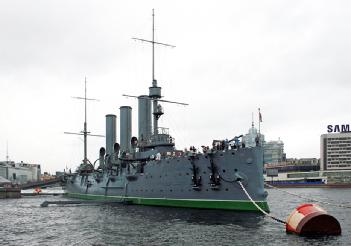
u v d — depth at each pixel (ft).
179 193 137.90
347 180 588.50
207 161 127.13
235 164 119.96
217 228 91.20
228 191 122.11
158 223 103.04
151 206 150.20
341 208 146.30
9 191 287.48
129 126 201.67
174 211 127.75
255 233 82.99
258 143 117.80
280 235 79.61
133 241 78.79
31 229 101.71
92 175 214.07
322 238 75.25
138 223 104.83
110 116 221.05
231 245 71.97
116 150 185.57
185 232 87.04
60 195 326.03
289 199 231.50
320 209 82.02
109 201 174.19
